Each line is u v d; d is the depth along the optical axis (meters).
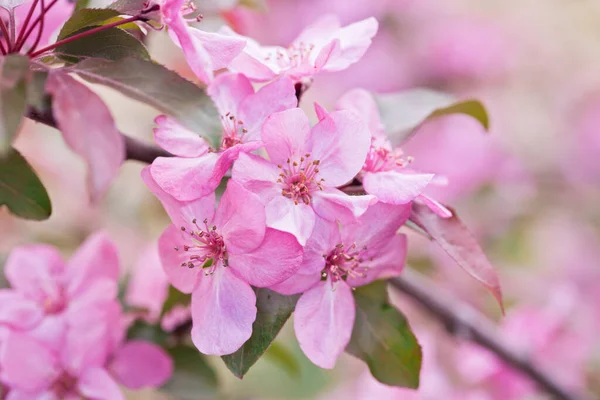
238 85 0.47
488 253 0.93
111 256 0.54
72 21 0.45
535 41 1.11
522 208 0.96
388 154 0.48
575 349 0.75
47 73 0.44
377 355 0.49
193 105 0.44
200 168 0.45
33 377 0.52
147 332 0.55
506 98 1.08
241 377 0.45
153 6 0.45
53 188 0.83
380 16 1.06
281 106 0.47
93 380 0.52
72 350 0.52
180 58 0.71
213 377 0.56
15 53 0.44
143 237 0.85
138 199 0.86
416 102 0.53
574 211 0.99
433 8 1.07
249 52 0.48
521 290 0.89
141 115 0.94
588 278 0.93
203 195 0.45
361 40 0.49
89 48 0.46
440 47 1.05
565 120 1.05
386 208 0.47
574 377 0.74
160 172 0.45
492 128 1.00
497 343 0.64
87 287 0.53
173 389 0.55
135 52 0.46
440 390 0.71
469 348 0.71
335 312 0.46
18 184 0.47
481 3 1.11
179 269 0.47
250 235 0.45
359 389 0.78
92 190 0.43
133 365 0.54
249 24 0.62
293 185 0.46
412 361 0.48
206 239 0.46
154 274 0.58
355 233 0.47
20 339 0.52
